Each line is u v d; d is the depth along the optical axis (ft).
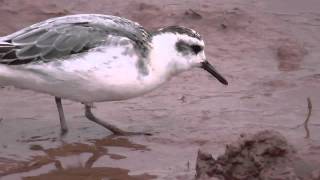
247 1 67.00
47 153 42.60
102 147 43.47
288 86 52.85
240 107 49.29
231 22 62.54
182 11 64.08
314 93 51.60
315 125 46.09
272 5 66.44
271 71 55.77
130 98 46.11
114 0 66.08
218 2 66.28
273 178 34.68
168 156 41.83
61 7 64.28
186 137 44.55
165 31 45.60
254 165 35.32
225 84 48.47
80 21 44.73
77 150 43.11
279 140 35.29
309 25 63.21
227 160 36.19
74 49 43.42
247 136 35.81
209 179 35.35
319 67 56.44
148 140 44.39
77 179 39.14
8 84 44.37
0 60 43.21
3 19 61.57
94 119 45.83
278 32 61.82
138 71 43.93
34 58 43.16
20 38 43.78
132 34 44.32
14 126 46.39
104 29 44.19
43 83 43.52
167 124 46.70
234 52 58.75
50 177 39.34
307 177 34.88
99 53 43.27
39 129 46.11
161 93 51.67
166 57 45.34
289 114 48.14
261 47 59.57
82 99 44.47
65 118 47.96
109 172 39.93
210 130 45.50
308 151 39.14
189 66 46.85
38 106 49.60
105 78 43.29
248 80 54.08
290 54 58.39
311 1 67.26
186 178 38.50
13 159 41.60
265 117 47.60
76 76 43.09
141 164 40.83
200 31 61.67
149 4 65.00
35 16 62.54
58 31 43.98
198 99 50.67
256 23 62.80
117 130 45.65
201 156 36.91
